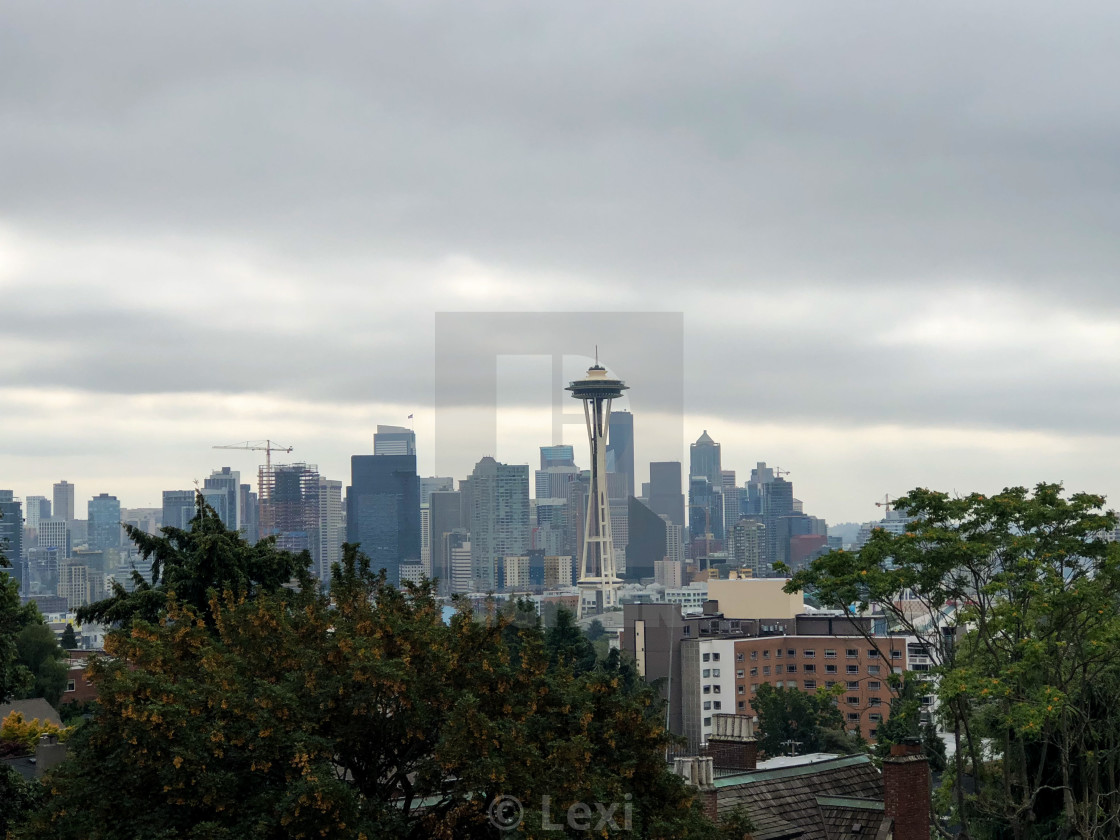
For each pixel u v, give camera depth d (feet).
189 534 156.56
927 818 109.81
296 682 71.51
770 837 106.22
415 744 72.38
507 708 70.64
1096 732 144.05
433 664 71.67
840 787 120.67
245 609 79.61
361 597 79.36
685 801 72.49
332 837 65.05
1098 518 137.08
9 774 111.14
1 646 136.15
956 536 135.23
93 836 64.95
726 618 587.68
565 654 50.90
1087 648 138.41
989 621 134.31
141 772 67.26
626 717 69.72
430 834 69.36
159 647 76.33
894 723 214.90
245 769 68.44
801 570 145.28
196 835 63.82
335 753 69.87
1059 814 152.87
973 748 143.64
